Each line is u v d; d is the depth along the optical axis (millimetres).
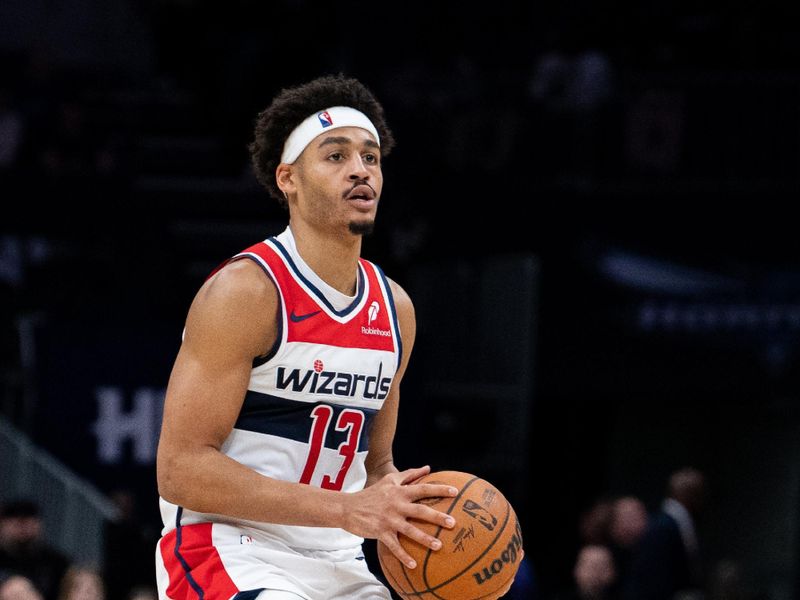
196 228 21625
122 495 14359
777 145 21656
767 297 19844
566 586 23281
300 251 6117
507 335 17062
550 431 23656
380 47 22906
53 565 14547
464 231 20859
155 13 23219
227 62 22156
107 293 21125
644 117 21812
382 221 20594
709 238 20344
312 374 6000
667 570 14945
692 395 19734
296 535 6141
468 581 5742
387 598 6355
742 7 23703
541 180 21469
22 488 15680
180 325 14984
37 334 14266
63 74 24266
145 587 14352
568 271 20359
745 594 21672
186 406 5793
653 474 24000
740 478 23828
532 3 23906
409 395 13930
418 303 18547
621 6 23766
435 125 21875
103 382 14328
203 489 5746
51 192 21594
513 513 5988
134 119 23484
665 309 19797
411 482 5930
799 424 22453
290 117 6172
